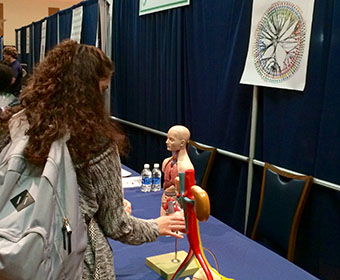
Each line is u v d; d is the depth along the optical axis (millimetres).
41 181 922
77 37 5023
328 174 2041
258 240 2311
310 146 2154
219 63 2762
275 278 1367
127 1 4023
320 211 2133
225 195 2820
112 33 4375
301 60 2137
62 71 1009
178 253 1492
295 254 2283
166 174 1769
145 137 3930
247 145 2568
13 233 896
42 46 7238
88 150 973
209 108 2889
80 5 4906
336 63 1967
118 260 1460
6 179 941
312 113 2131
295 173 2201
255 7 2391
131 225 1100
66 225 929
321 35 2053
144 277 1354
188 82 3133
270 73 2322
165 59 3396
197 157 2770
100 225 1069
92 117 999
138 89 3936
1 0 10047
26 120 1017
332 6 1994
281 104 2307
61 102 989
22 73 5473
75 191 950
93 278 1018
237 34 2568
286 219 2053
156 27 3525
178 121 3246
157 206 2016
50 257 918
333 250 2072
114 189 1033
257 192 2549
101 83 1073
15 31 9734
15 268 870
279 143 2334
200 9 2920
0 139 1060
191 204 1140
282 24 2227
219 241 1658
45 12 10453
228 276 1372
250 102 2539
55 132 959
